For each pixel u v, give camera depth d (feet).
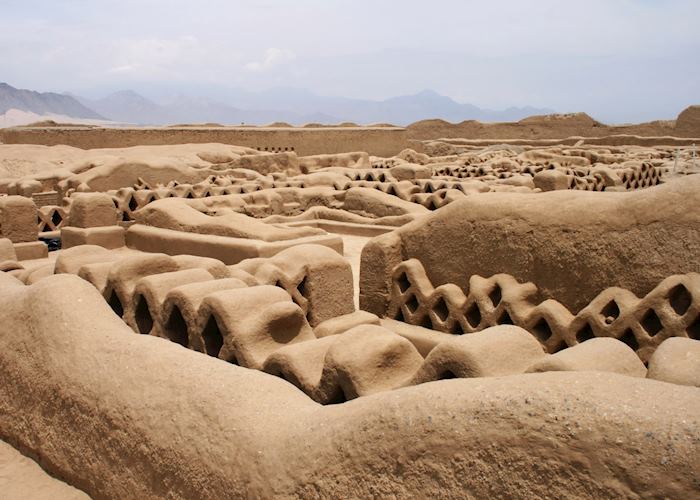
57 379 11.25
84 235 31.86
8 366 12.51
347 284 18.89
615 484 5.77
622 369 10.23
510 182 44.78
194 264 17.12
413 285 17.87
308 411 8.40
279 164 61.26
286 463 7.82
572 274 15.08
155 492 9.18
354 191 40.01
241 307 13.12
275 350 12.88
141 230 32.22
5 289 14.11
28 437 11.80
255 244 27.48
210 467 8.46
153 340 10.97
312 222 39.34
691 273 13.34
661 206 13.89
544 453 6.15
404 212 37.42
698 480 5.45
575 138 99.81
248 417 8.59
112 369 10.52
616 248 14.40
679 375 9.14
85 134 75.82
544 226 15.55
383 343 11.01
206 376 9.50
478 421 6.60
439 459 6.72
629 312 13.75
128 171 49.03
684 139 92.17
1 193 44.75
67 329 11.76
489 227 16.52
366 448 7.24
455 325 17.01
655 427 5.80
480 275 16.79
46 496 10.69
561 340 14.80
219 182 47.01
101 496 10.24
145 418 9.50
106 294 15.72
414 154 74.64
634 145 95.20
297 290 17.87
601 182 47.62
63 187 46.60
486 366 10.00
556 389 6.49
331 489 7.38
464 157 77.46
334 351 10.92
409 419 7.02
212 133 81.20
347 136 91.81
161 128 78.84
